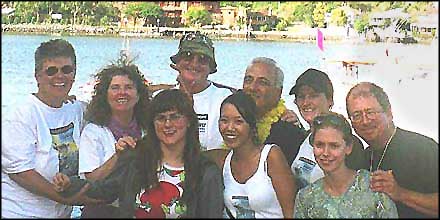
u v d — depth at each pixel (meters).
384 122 3.25
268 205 3.03
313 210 2.99
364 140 3.24
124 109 3.34
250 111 3.15
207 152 3.23
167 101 3.14
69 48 3.57
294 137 3.31
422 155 3.07
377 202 2.95
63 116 3.47
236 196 3.03
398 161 3.09
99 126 3.35
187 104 3.17
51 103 3.45
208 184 2.97
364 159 3.15
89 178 3.24
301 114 3.56
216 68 3.87
